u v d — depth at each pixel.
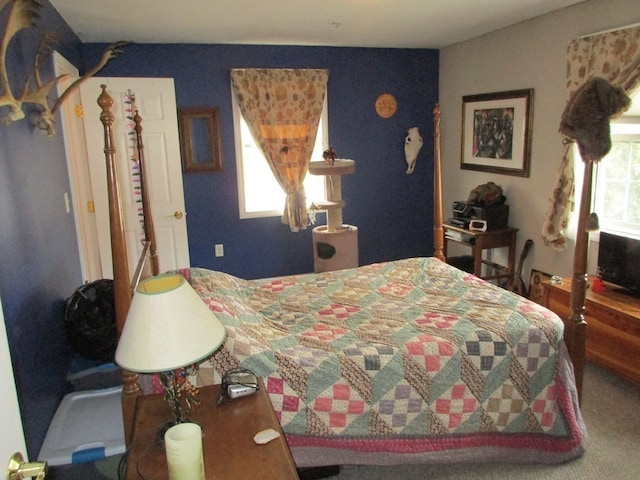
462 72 5.00
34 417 1.93
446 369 2.20
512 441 2.32
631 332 2.90
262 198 5.14
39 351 2.10
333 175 4.61
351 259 4.71
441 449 2.21
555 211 3.83
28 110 2.25
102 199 4.24
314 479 2.30
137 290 1.41
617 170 3.58
